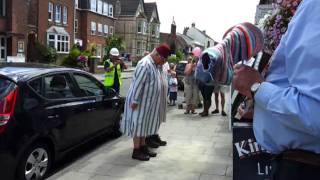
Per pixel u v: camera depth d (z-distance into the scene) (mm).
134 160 5992
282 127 1486
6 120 4504
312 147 1425
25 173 4773
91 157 6191
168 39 49125
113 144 7133
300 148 1462
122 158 6113
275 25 2471
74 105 5859
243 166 3373
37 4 41406
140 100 5848
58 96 5543
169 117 10195
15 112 4613
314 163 1443
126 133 6012
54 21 44438
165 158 6117
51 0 43688
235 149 3391
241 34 2283
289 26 1514
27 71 5172
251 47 2271
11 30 34531
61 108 5480
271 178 1636
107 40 50156
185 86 10828
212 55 2139
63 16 45906
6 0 34312
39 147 5008
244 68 1824
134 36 65188
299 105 1360
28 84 4930
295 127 1404
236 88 1830
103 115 6957
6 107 4543
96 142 7309
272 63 1628
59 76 5707
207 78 2188
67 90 5855
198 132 8172
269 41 2492
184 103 13047
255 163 3352
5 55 34406
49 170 5496
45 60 30750
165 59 6070
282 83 1543
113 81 9875
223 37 2361
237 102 3400
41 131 4949
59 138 5406
